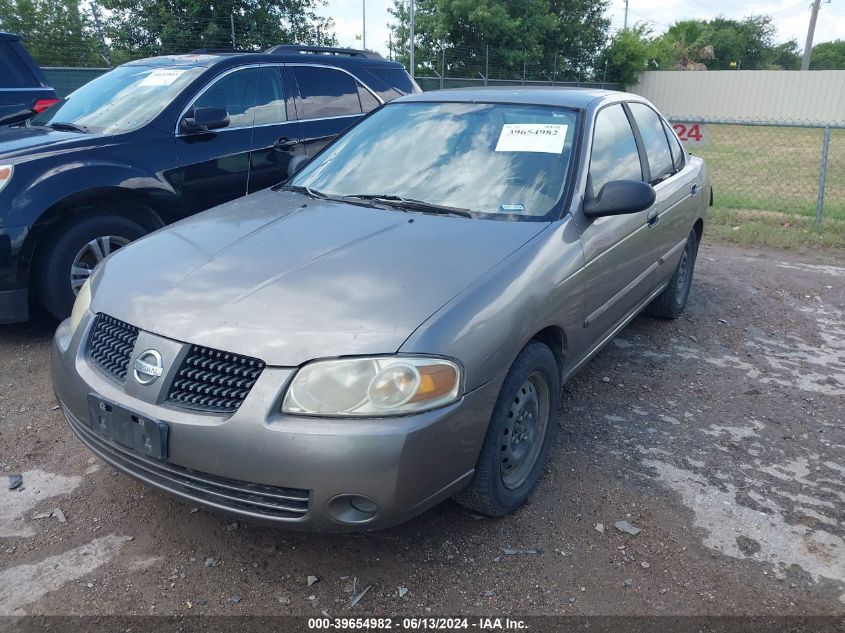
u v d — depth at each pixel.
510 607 2.59
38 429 3.69
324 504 2.36
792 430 4.00
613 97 4.36
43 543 2.84
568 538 2.97
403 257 2.87
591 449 3.69
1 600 2.54
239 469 2.38
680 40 56.50
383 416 2.36
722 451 3.73
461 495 2.89
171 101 5.34
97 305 2.87
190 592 2.61
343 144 4.21
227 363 2.46
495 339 2.63
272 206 3.59
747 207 10.34
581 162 3.57
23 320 4.61
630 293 4.16
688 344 5.23
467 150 3.76
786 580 2.78
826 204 10.73
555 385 3.23
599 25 34.56
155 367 2.53
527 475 3.14
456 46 30.11
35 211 4.47
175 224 3.49
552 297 3.02
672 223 4.75
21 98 7.36
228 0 20.39
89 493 3.17
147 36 19.47
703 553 2.92
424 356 2.42
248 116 5.80
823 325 5.73
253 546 2.86
